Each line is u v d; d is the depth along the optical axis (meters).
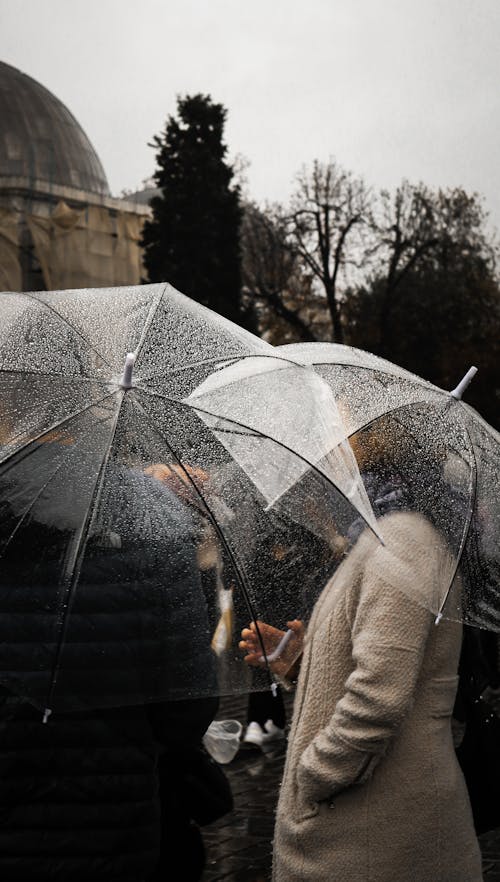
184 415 2.41
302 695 2.52
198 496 2.37
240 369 2.53
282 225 41.38
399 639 2.34
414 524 2.49
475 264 40.12
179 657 2.34
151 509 2.35
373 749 2.35
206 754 3.12
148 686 2.32
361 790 2.43
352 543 2.41
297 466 2.39
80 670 2.29
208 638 2.35
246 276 42.47
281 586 2.39
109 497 2.34
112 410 2.38
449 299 40.47
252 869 4.94
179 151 41.41
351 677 2.37
